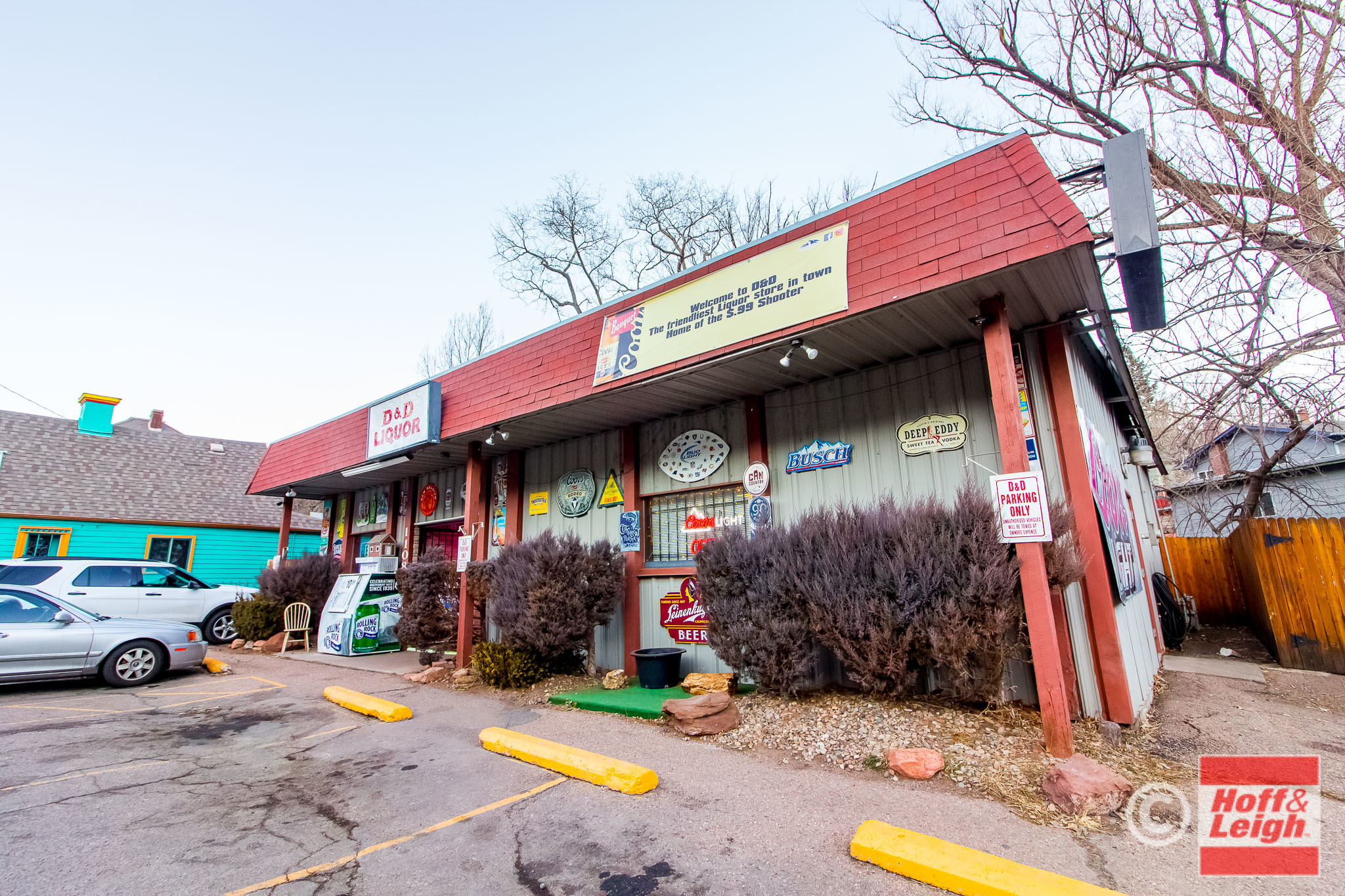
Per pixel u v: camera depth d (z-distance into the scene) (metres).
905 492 5.85
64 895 2.88
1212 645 9.95
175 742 5.43
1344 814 3.56
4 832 3.56
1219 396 9.12
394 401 9.52
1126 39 9.18
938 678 5.32
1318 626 7.77
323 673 8.92
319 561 13.05
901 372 6.04
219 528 19.81
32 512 16.67
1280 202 7.84
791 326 5.08
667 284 6.25
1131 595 6.14
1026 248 4.03
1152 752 4.50
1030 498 4.27
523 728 5.70
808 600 5.27
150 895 2.89
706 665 7.06
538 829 3.58
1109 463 6.66
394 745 5.29
